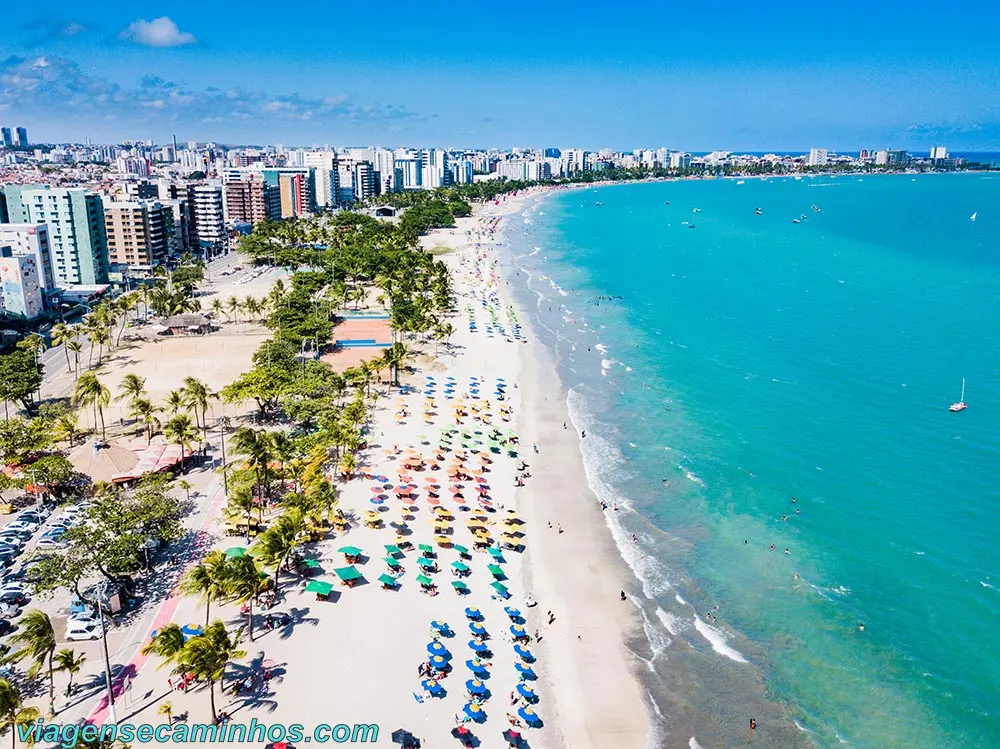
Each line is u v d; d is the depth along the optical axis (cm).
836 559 9762
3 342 18788
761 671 7875
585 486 11919
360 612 8469
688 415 14788
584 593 9194
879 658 8000
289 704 7088
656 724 7194
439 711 7125
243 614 8319
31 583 8419
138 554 8906
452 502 11038
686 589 9262
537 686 7644
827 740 6981
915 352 18438
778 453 12912
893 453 12762
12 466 11169
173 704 7000
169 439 11619
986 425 13800
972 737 6962
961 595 8944
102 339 17350
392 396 15362
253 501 10512
